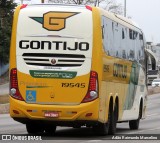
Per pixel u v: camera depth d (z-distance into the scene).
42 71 29.55
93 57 29.33
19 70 29.70
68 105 29.33
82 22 29.45
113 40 32.25
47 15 29.61
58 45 29.50
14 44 29.83
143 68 41.56
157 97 97.12
